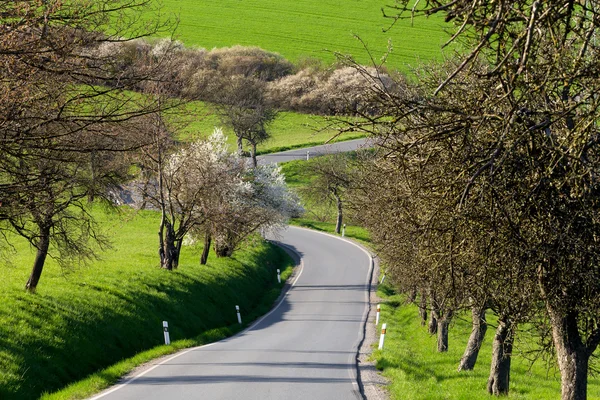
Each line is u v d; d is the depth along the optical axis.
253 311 64.12
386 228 31.56
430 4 10.08
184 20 158.50
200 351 41.03
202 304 55.75
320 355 39.59
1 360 29.45
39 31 15.97
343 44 135.25
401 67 90.50
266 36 151.62
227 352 40.41
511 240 14.42
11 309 36.25
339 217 115.62
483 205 13.84
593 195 14.00
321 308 65.81
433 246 16.91
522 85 10.44
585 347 17.59
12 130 16.25
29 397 28.14
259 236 90.19
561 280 15.40
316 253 99.12
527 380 37.78
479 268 16.83
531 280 16.56
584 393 17.55
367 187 32.72
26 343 32.62
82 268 56.00
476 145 12.98
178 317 50.03
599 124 13.14
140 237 86.44
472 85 13.27
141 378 31.94
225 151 75.25
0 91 15.76
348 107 12.90
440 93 14.24
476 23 9.68
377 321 56.22
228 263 75.19
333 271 87.56
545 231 14.55
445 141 12.93
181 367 34.91
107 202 42.09
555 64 10.58
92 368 35.44
